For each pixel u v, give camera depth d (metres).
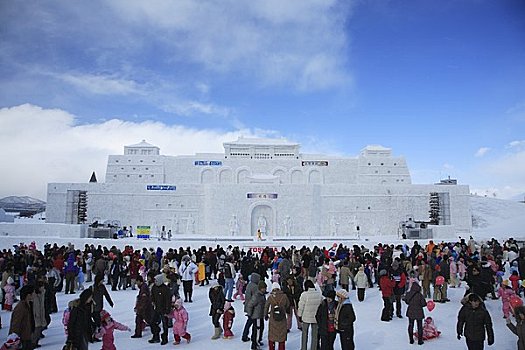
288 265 20.92
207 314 19.44
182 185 64.25
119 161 73.06
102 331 12.70
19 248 30.78
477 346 11.52
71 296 23.17
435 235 54.69
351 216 63.81
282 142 78.31
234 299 23.12
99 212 62.72
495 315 19.25
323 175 74.69
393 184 67.94
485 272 21.27
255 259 23.84
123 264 26.75
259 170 73.94
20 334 11.91
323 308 12.52
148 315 14.85
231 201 62.16
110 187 63.28
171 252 28.00
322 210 63.72
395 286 18.56
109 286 27.38
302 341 12.78
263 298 14.32
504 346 14.71
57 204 62.59
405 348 14.38
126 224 62.84
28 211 120.94
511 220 64.94
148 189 63.75
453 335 16.00
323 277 19.44
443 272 22.03
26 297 12.17
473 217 98.75
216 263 28.52
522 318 11.50
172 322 16.89
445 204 64.31
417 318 14.66
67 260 24.84
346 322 12.38
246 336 15.01
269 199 62.69
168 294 14.87
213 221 61.75
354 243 47.88
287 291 16.16
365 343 14.90
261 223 62.12
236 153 76.19
